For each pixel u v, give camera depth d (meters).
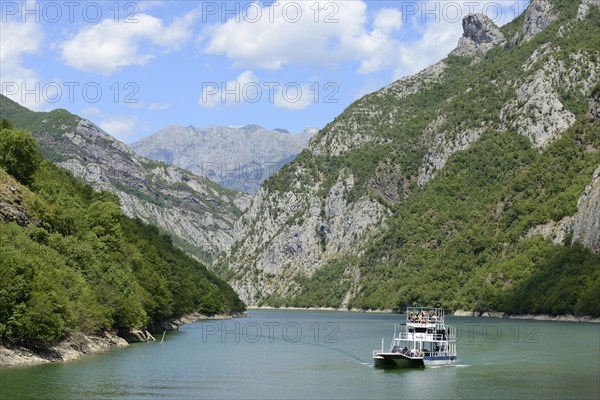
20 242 129.00
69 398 95.75
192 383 112.06
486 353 153.62
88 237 165.50
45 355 121.94
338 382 115.75
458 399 102.50
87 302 138.12
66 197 175.88
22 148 171.00
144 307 173.38
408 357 129.75
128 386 106.69
